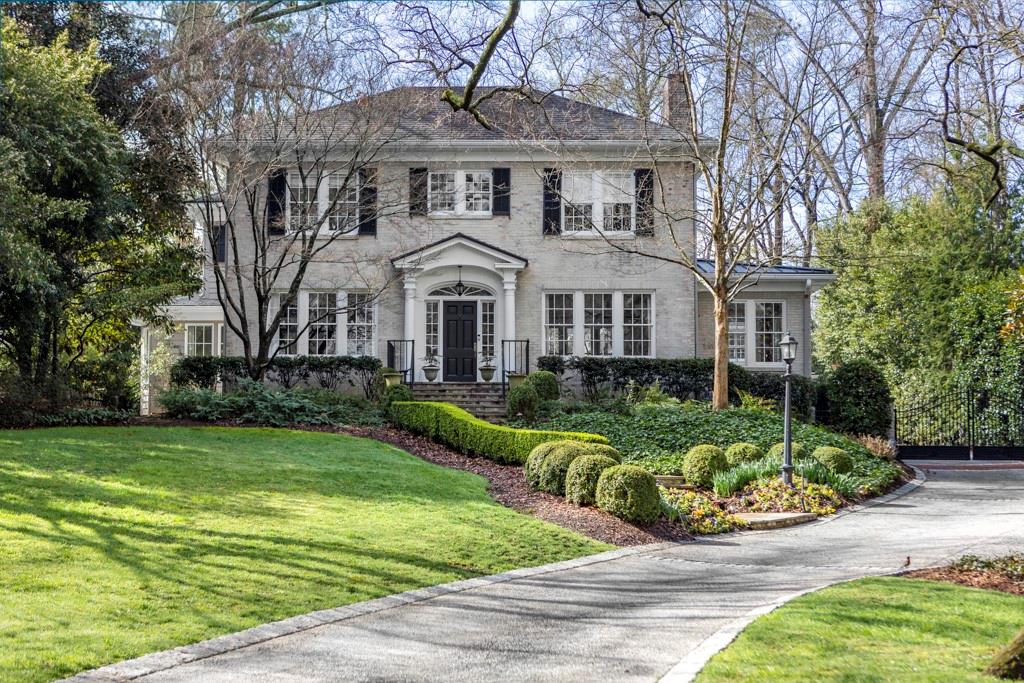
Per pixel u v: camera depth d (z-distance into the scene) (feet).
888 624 24.11
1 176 52.80
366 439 61.57
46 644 22.61
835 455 59.00
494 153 84.74
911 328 100.58
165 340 91.40
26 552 30.01
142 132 72.84
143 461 46.32
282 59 69.36
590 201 85.25
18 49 61.05
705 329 87.92
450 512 41.81
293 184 82.43
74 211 59.00
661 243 85.10
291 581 29.86
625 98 69.67
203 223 83.20
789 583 32.07
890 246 104.53
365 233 84.53
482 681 21.40
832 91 71.67
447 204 85.76
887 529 44.62
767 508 50.34
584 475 46.01
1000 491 59.00
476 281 85.25
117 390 67.51
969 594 27.76
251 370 75.10
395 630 25.85
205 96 67.87
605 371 81.71
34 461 43.78
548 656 23.47
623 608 28.78
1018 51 46.44
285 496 41.65
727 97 67.62
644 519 43.32
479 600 29.63
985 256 90.89
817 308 126.82
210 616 26.02
